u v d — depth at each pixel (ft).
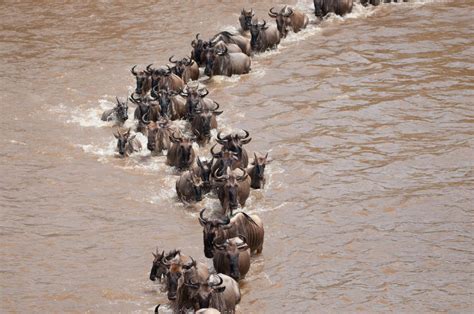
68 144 381.81
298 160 364.38
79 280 281.95
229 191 312.50
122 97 427.74
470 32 504.43
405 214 321.32
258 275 285.02
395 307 266.36
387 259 292.61
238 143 343.67
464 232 308.40
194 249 298.35
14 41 501.56
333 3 530.68
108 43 497.87
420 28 512.63
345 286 278.05
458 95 423.64
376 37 501.15
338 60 470.80
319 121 401.08
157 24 526.16
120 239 306.76
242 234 287.07
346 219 318.65
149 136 370.73
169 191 342.44
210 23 526.57
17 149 376.27
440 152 368.68
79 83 444.96
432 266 288.30
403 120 399.85
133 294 273.54
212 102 403.34
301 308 266.98
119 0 570.05
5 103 422.00
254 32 479.41
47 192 340.18
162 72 422.82
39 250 300.20
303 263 291.58
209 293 251.60
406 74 449.89
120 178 352.28
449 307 265.95
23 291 276.41
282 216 321.52
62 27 523.70
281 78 451.12
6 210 326.85
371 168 356.79
